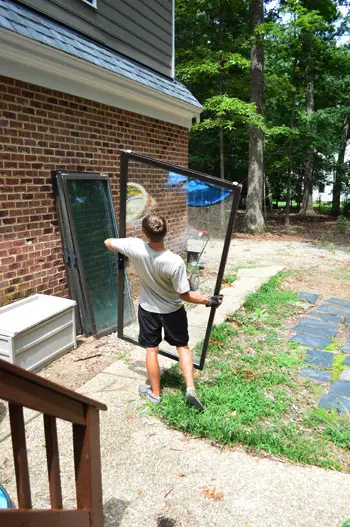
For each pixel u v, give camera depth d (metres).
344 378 3.71
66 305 3.99
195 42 15.06
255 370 3.81
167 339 3.10
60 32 4.51
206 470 2.45
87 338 4.50
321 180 20.83
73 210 4.48
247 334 4.77
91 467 1.52
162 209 3.32
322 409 3.18
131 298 4.46
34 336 3.56
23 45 3.77
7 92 3.82
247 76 15.42
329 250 10.62
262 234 13.58
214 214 3.07
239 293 6.24
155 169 3.24
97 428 1.53
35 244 4.27
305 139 17.38
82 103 4.86
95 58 4.80
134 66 6.04
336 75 16.78
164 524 2.06
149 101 6.14
